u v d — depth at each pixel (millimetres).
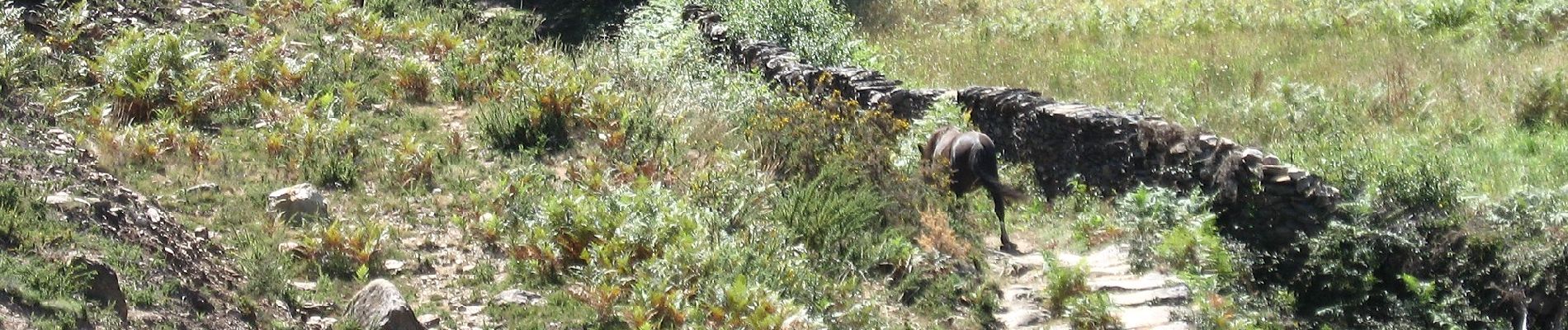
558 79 13672
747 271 8758
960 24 23672
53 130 9891
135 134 10344
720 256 8789
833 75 16438
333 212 9641
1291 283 11031
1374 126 14586
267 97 12219
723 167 11672
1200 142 12102
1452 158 13016
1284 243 11305
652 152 12016
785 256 9203
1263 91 16328
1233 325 9602
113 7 14812
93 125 10680
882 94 15531
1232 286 10773
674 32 19516
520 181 10477
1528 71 15641
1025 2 24750
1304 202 11258
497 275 8773
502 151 11906
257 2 16156
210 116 11867
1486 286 10516
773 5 19359
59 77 12023
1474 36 18734
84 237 7223
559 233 9062
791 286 8695
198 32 14688
